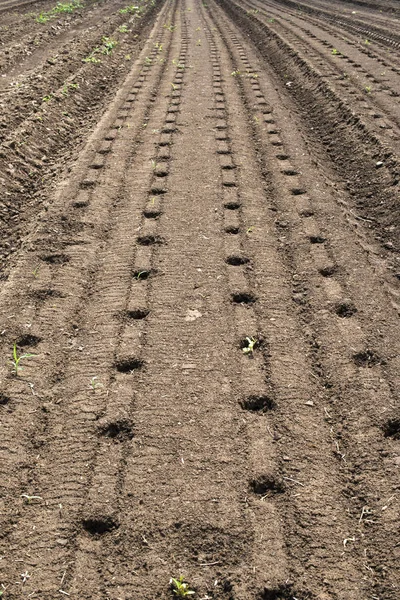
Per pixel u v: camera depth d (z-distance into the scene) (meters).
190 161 7.77
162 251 5.57
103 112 10.19
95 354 4.24
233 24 21.25
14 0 25.75
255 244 5.71
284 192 6.91
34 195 7.16
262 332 4.45
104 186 7.01
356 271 5.25
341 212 6.47
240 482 3.22
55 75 11.87
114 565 2.81
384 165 7.58
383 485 3.19
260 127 9.24
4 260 5.63
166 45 16.72
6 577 2.76
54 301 4.82
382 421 3.61
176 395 3.84
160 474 3.27
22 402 3.79
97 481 3.24
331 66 12.96
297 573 2.77
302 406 3.75
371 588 2.71
